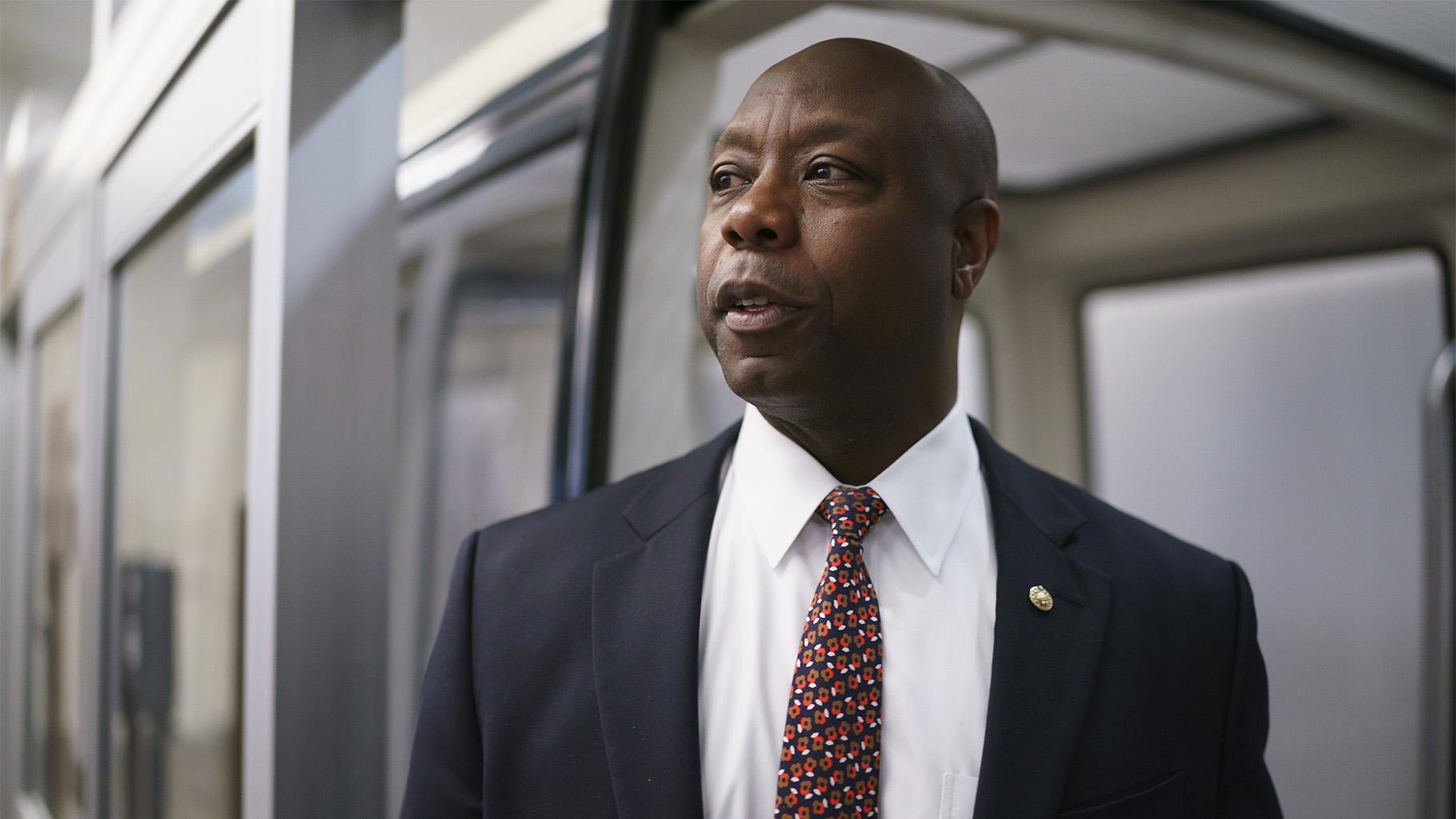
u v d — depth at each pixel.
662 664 0.76
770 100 0.74
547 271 3.59
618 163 1.96
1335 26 2.19
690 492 0.86
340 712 0.94
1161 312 3.58
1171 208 3.37
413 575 3.68
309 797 0.92
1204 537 3.44
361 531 0.95
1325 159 2.94
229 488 1.18
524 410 3.62
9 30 2.30
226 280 1.16
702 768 0.74
